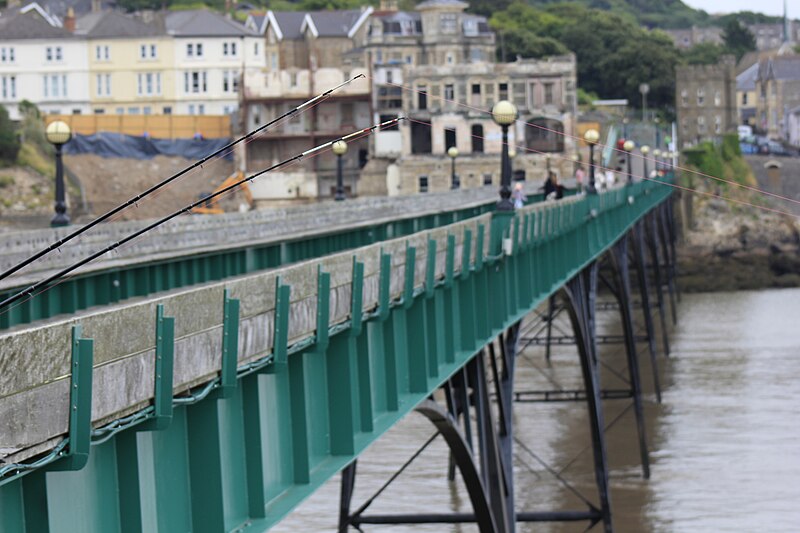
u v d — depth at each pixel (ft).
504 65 555.28
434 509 168.55
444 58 631.15
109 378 44.50
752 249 568.00
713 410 246.06
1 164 459.73
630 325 255.91
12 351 39.04
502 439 126.21
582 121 611.06
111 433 45.01
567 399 184.85
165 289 124.98
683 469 200.44
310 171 546.67
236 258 143.33
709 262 564.71
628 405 239.30
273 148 544.62
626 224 268.21
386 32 633.61
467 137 554.46
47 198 464.65
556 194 203.62
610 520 164.25
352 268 71.26
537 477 194.70
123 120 529.86
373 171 552.00
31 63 580.71
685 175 587.27
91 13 653.30
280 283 59.62
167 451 52.13
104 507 47.55
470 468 104.73
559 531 173.17
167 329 47.78
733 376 284.41
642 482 193.88
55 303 102.42
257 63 594.24
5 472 39.47
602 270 473.26
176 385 49.32
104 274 110.83
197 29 588.91
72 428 42.27
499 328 116.78
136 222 158.92
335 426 71.87
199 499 54.24
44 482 42.80
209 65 588.50
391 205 242.17
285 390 65.00
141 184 506.07
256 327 57.26
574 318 176.24
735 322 391.24
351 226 177.88
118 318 44.96
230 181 485.97
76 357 42.22
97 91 585.22
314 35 633.61
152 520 50.44
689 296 496.64
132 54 585.22
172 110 587.27
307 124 545.03
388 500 172.86
